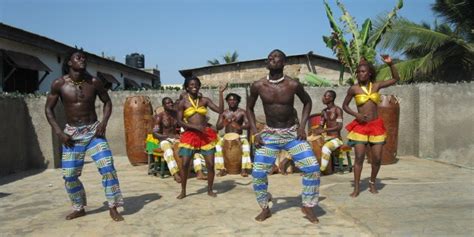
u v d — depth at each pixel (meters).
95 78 4.93
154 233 4.28
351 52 11.72
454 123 9.15
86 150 4.88
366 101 5.82
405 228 4.21
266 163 4.66
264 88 4.59
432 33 13.37
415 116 9.91
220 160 7.78
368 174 7.67
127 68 21.17
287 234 4.14
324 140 7.75
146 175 8.00
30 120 8.98
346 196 5.76
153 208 5.31
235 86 11.52
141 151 9.26
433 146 9.52
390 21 12.20
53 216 5.02
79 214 4.95
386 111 8.65
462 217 4.58
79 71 4.75
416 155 9.87
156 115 7.78
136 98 9.40
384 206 5.15
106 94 5.02
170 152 7.23
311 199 4.54
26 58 12.44
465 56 13.70
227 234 4.20
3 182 7.47
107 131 10.77
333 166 8.06
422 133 9.66
